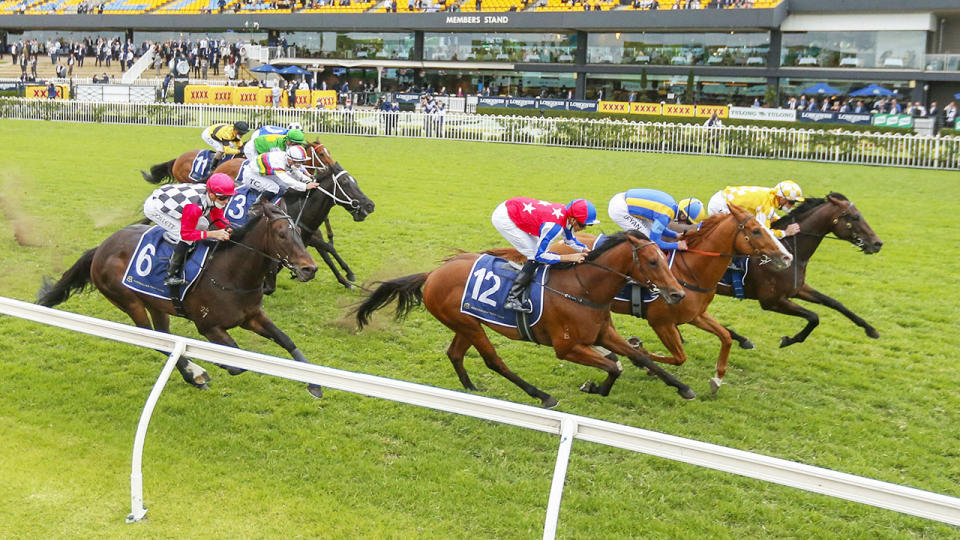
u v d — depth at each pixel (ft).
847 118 88.79
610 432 12.21
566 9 114.01
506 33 118.32
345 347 23.36
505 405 12.76
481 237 36.78
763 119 92.32
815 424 18.94
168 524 14.14
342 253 33.68
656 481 16.16
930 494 10.53
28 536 13.62
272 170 25.75
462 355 20.01
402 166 59.11
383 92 117.29
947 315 27.55
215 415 18.39
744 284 23.06
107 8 143.43
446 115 80.02
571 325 18.10
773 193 22.57
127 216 38.63
